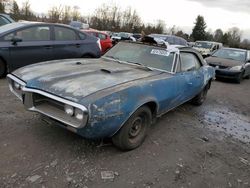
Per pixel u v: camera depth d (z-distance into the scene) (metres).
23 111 4.49
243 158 3.92
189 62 5.07
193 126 4.92
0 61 6.34
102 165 3.19
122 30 49.69
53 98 2.96
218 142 4.37
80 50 7.64
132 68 4.20
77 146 3.52
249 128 5.34
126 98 3.12
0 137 3.54
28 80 3.42
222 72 10.41
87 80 3.26
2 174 2.82
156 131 4.41
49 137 3.67
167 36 15.84
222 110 6.38
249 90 9.62
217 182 3.20
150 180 3.04
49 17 34.94
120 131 3.30
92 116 2.80
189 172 3.31
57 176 2.89
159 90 3.76
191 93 5.20
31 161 3.10
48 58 7.01
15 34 6.46
